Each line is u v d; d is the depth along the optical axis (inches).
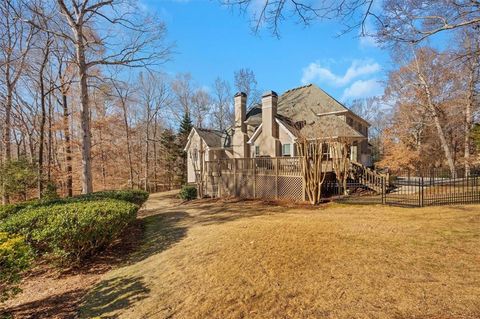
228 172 616.4
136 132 1222.9
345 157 494.6
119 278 189.9
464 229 231.1
